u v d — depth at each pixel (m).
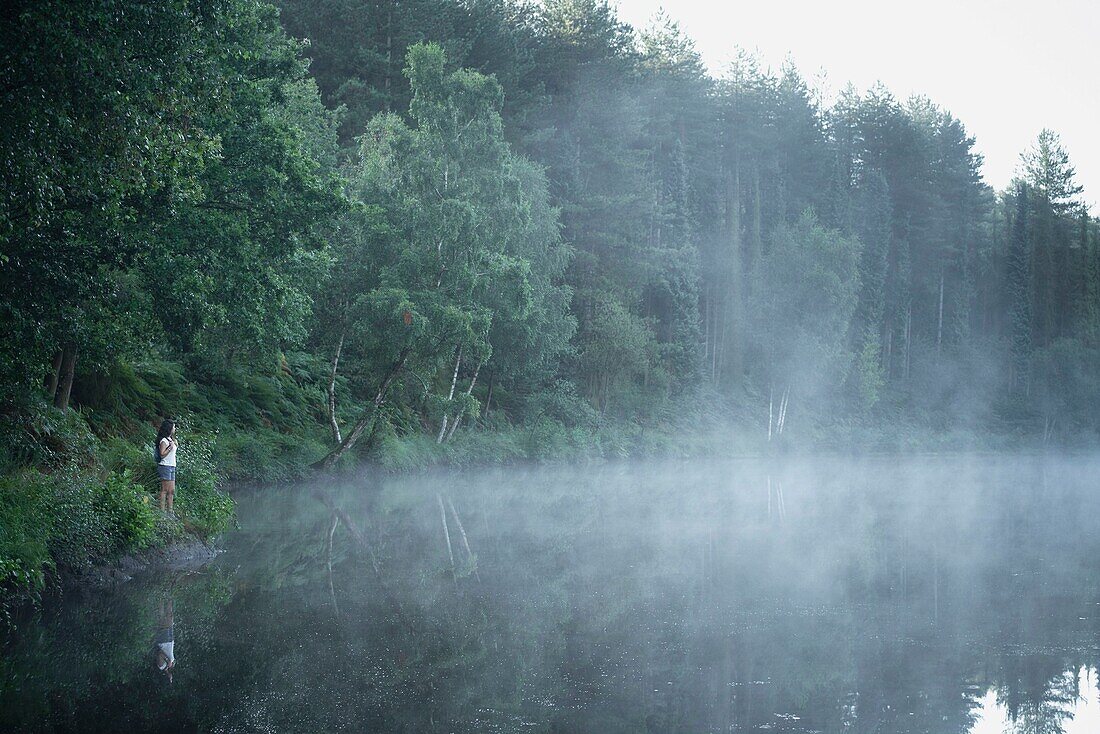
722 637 9.34
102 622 9.59
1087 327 96.75
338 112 44.38
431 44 34.91
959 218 101.62
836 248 69.25
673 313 68.75
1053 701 7.19
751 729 6.40
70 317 14.39
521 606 10.82
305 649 8.59
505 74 55.94
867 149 100.19
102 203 12.91
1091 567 14.25
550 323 44.19
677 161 72.69
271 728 6.31
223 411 29.38
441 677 7.71
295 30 51.31
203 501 16.36
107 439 19.95
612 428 54.28
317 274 26.69
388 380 31.84
